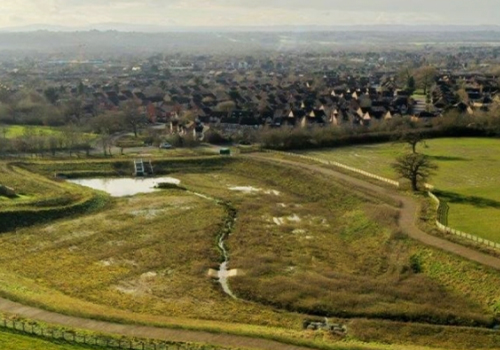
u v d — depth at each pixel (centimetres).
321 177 14050
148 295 8269
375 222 10850
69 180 15188
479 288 8106
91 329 6756
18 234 10888
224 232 11094
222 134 19775
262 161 15900
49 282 8694
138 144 19050
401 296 8150
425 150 16912
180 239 10612
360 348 6481
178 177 15450
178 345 6350
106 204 12862
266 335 6700
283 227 11319
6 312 7112
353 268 9256
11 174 14812
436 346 6812
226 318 7525
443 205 11362
